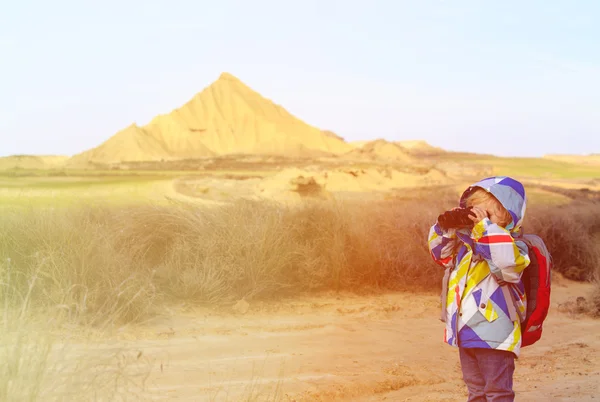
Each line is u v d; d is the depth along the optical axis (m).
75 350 4.86
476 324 3.61
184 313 8.04
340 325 8.18
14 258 7.93
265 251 9.61
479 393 3.74
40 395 3.51
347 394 5.39
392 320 8.67
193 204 10.77
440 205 14.31
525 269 3.69
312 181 27.16
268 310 8.71
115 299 7.14
